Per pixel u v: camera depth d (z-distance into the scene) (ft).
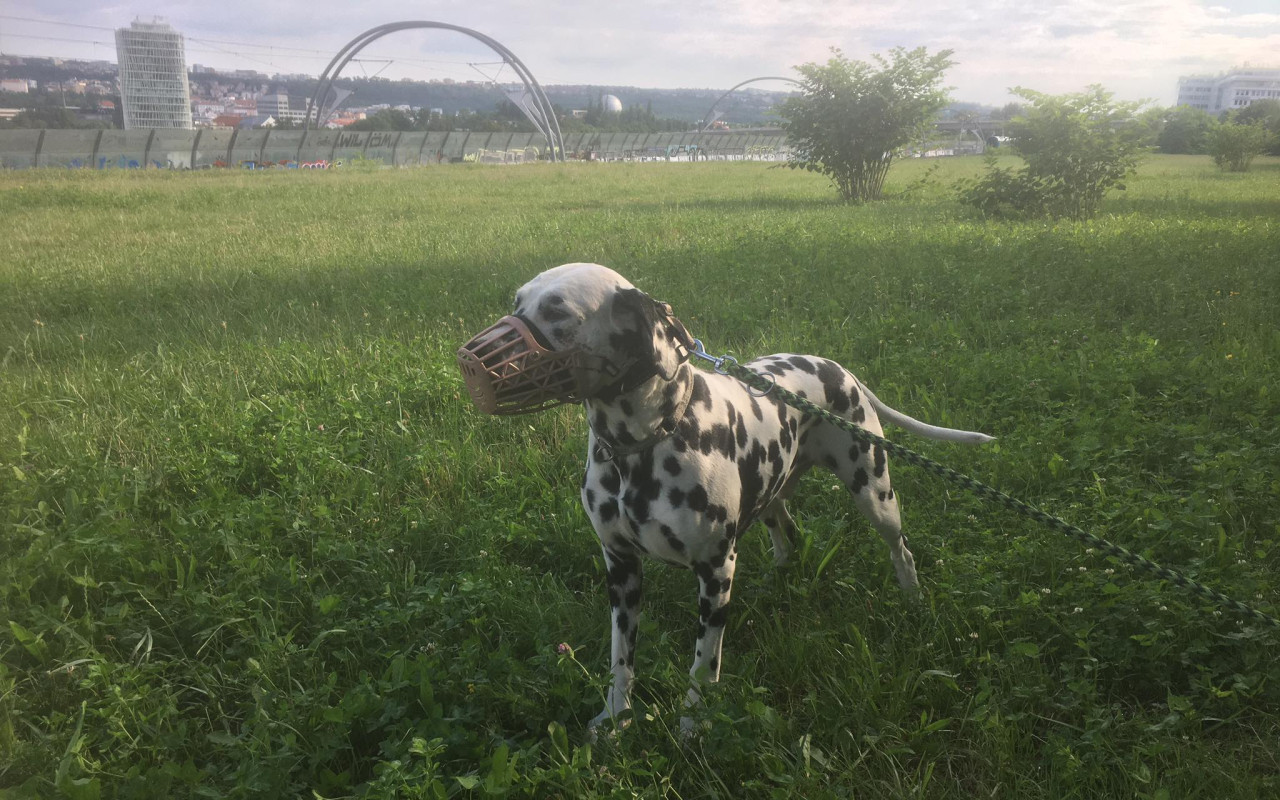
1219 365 23.67
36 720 11.92
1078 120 59.52
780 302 32.81
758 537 16.44
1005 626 13.10
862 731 11.21
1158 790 9.41
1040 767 10.82
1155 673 12.07
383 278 37.58
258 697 11.63
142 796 10.11
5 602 13.94
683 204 80.12
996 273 36.83
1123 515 15.94
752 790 10.48
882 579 14.90
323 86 375.45
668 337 10.59
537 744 11.09
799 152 86.28
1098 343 26.63
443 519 16.96
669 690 12.30
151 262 43.14
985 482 18.01
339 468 18.89
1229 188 90.74
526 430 21.07
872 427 14.07
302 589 14.67
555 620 13.76
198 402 22.33
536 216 65.46
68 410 22.72
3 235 55.31
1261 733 11.27
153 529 16.85
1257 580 13.52
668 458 10.97
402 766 10.29
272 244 49.90
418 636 13.30
